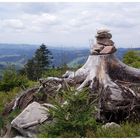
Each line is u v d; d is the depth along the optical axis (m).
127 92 16.47
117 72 18.16
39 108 15.66
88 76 17.38
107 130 13.77
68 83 17.94
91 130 13.92
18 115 16.28
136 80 18.38
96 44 18.28
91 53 18.17
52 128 14.14
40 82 18.23
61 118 14.14
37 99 17.92
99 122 15.62
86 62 18.25
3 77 24.42
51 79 18.23
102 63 17.83
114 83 17.00
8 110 18.31
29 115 15.52
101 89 16.52
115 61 18.09
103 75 17.44
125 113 16.27
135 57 30.19
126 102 16.30
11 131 15.70
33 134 14.99
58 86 17.70
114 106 16.09
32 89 18.48
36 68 35.41
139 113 16.31
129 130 13.84
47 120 15.16
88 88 16.45
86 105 14.56
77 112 14.23
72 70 20.59
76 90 14.74
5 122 17.00
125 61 30.16
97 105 15.86
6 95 22.19
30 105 15.86
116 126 14.45
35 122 15.19
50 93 17.83
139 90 17.20
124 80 18.25
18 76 24.66
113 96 16.30
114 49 18.00
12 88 24.19
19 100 18.23
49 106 16.16
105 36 18.22
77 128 13.90
